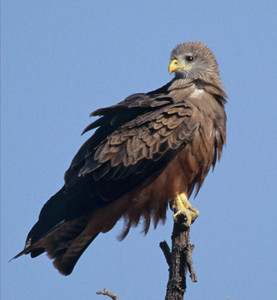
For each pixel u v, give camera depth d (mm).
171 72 12414
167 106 11258
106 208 11461
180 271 9141
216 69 12789
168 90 12211
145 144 11000
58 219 11422
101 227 11680
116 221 11641
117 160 11148
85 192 11391
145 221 11586
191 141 10945
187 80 12242
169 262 9414
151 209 11445
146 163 11008
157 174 11078
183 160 11023
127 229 11625
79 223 11602
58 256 11781
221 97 11984
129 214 11516
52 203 11688
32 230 11805
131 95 12211
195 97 11562
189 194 11891
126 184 11195
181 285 9133
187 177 11234
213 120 11375
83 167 11445
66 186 11547
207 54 12625
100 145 11469
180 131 10938
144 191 11219
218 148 11703
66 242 11719
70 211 11430
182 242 9234
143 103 11234
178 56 12555
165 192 11203
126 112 11625
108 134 11680
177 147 10875
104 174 11203
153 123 11062
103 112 11438
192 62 12391
